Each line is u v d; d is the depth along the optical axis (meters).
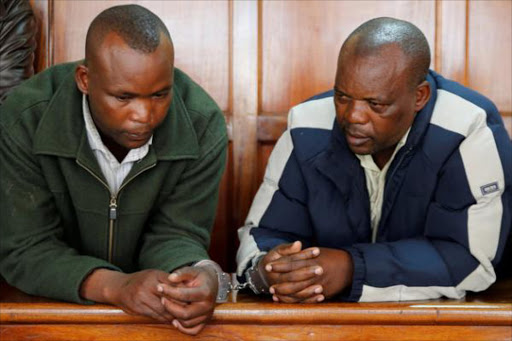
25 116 1.46
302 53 2.05
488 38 2.05
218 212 2.06
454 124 1.52
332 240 1.58
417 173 1.53
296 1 2.05
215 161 1.53
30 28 1.93
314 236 1.62
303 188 1.59
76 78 1.41
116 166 1.48
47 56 2.02
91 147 1.46
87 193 1.46
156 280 1.26
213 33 2.05
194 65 2.05
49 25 2.02
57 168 1.46
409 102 1.44
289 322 1.29
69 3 2.02
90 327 1.29
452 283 1.45
